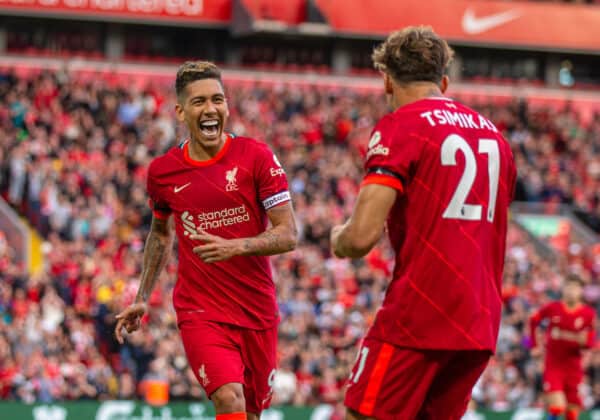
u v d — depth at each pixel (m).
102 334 47.22
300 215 63.84
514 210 77.69
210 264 17.28
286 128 77.06
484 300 13.43
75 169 62.03
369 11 95.00
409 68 13.78
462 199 13.36
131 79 82.12
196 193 17.23
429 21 97.00
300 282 54.81
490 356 13.62
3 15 86.62
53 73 76.62
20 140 63.56
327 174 70.62
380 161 13.22
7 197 59.78
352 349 50.56
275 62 95.44
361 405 13.50
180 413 37.56
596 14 101.75
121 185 62.41
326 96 83.81
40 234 57.34
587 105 97.50
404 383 13.39
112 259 53.44
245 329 17.39
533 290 61.28
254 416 18.14
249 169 17.14
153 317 46.94
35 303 46.66
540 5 100.44
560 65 103.25
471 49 101.12
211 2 90.94
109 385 43.22
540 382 51.66
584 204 81.44
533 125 89.31
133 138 68.31
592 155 87.12
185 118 17.11
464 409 13.99
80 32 89.75
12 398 40.88
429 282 13.25
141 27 91.50
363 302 54.84
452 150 13.37
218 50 93.88
